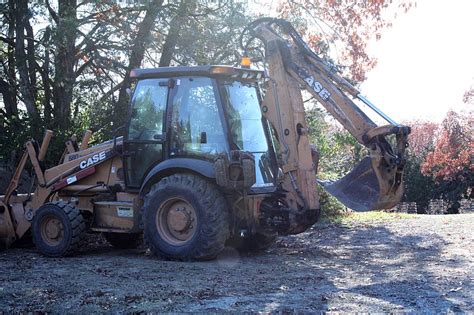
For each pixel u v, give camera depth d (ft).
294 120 29.12
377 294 20.84
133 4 47.44
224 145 27.96
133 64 51.57
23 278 24.12
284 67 29.58
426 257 29.94
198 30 50.24
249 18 49.49
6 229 33.94
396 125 26.48
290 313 18.29
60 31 46.09
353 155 70.08
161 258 28.35
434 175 104.53
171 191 27.71
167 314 18.21
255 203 28.27
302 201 28.68
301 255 30.55
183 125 29.01
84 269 26.12
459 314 18.33
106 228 30.89
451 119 99.91
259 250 31.68
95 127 51.39
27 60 51.03
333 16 54.13
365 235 40.09
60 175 33.35
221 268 25.91
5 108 54.85
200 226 27.12
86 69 53.83
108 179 32.12
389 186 26.50
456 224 46.47
